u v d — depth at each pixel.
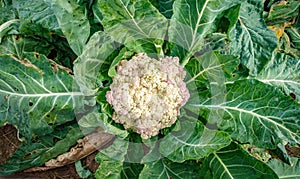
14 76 0.79
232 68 0.79
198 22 0.80
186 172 0.82
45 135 0.86
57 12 0.78
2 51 0.86
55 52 0.91
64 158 0.91
